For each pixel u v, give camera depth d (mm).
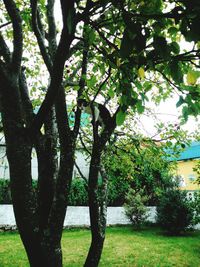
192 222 17547
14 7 3246
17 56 3201
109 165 8859
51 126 3789
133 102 3002
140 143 7367
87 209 18719
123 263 11398
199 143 30000
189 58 2996
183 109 2982
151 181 20500
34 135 3186
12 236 14906
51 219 3301
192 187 28422
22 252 11961
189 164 29250
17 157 3070
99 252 3939
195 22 2246
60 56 2895
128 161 8656
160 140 7098
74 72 5184
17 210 3059
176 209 17266
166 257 12328
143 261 11672
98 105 3908
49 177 3584
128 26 2264
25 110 3854
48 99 3084
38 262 3141
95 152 3945
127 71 3113
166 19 2873
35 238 3100
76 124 3711
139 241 15031
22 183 3057
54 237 3246
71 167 3494
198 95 2969
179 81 2629
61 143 3576
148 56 2715
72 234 16250
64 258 11688
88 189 3979
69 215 18188
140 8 2791
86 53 4254
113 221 19609
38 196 3527
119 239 15336
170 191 18156
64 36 2811
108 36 3793
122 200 20750
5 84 3117
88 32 3125
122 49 2262
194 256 12656
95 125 3889
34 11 3547
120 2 2682
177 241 15430
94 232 3965
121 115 3002
